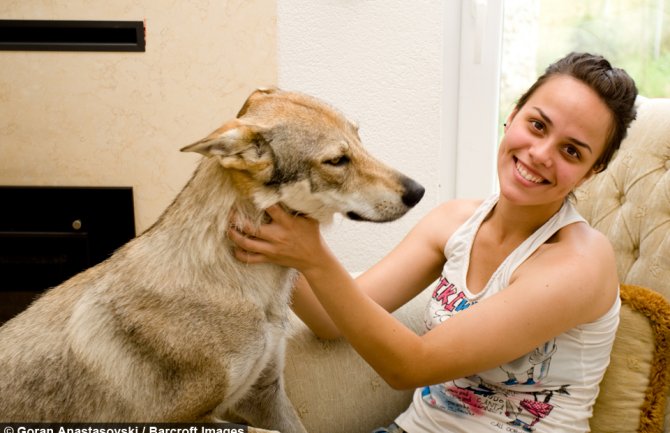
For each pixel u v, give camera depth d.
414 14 1.88
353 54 1.92
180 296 1.08
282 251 1.06
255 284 1.13
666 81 1.97
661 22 1.93
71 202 2.02
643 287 1.30
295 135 1.10
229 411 1.34
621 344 1.25
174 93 1.97
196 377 1.08
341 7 1.88
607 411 1.24
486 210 1.29
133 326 1.09
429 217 1.45
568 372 1.13
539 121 1.08
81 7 1.90
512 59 2.00
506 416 1.15
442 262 1.41
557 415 1.13
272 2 1.89
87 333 1.11
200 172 1.14
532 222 1.19
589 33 1.98
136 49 1.92
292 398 1.41
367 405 1.46
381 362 1.07
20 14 1.90
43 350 1.12
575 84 1.06
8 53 1.93
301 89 1.96
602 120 1.05
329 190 1.14
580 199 1.49
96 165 2.03
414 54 1.92
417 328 1.48
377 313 1.07
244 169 1.06
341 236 2.05
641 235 1.35
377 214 1.19
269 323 1.18
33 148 2.01
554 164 1.07
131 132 2.00
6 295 2.08
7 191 2.01
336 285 1.07
